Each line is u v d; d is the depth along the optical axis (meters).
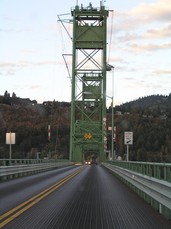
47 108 170.00
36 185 23.91
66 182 26.81
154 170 14.56
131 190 21.42
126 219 12.20
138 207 14.82
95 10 82.81
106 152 82.56
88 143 84.56
